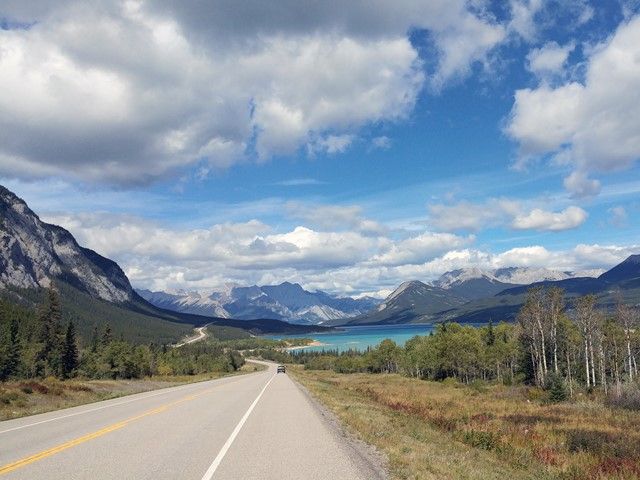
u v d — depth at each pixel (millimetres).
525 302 75812
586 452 16375
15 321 103188
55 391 33281
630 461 14188
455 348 91062
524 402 43688
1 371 78312
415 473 9633
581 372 75438
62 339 88438
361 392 45500
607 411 33594
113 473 9508
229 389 40844
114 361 89188
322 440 13812
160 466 10188
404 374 124562
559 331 78875
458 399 45188
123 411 22484
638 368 78500
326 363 178875
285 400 28906
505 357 91312
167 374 114562
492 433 18750
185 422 18062
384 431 15805
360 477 9266
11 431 15836
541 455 14977
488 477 10156
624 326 63656
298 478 9164
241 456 11344
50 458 11031
